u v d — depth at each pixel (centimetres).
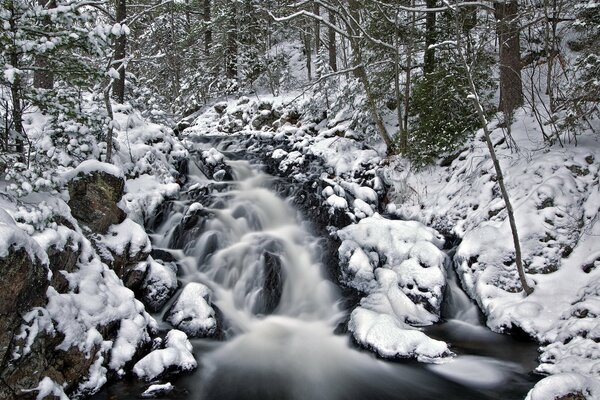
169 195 1004
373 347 665
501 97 1090
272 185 1182
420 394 582
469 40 1031
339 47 2414
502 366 629
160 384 559
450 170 1105
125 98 1398
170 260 861
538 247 770
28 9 549
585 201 798
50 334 485
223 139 1680
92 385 530
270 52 2697
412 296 786
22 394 446
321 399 571
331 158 1262
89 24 652
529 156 923
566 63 1067
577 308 640
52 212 555
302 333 751
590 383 466
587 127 943
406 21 1326
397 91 1160
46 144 830
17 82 590
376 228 924
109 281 625
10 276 432
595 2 870
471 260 821
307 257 918
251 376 618
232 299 820
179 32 2441
